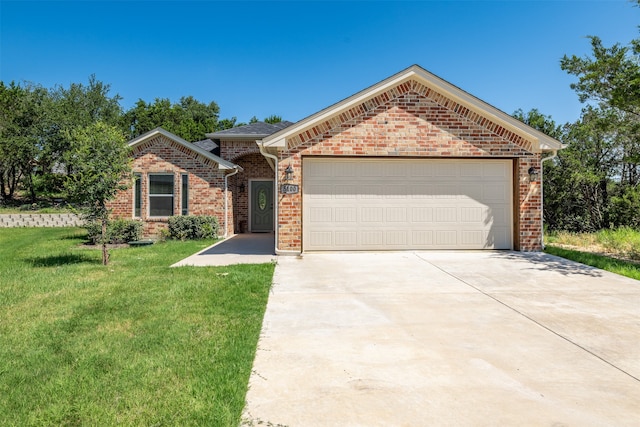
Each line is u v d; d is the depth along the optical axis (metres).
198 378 3.45
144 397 3.14
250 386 3.35
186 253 11.26
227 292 6.45
